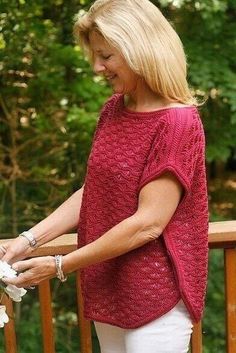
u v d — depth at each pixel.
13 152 4.55
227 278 2.20
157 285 1.62
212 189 5.84
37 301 4.20
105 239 1.56
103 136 1.65
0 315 1.76
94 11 1.56
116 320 1.69
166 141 1.53
